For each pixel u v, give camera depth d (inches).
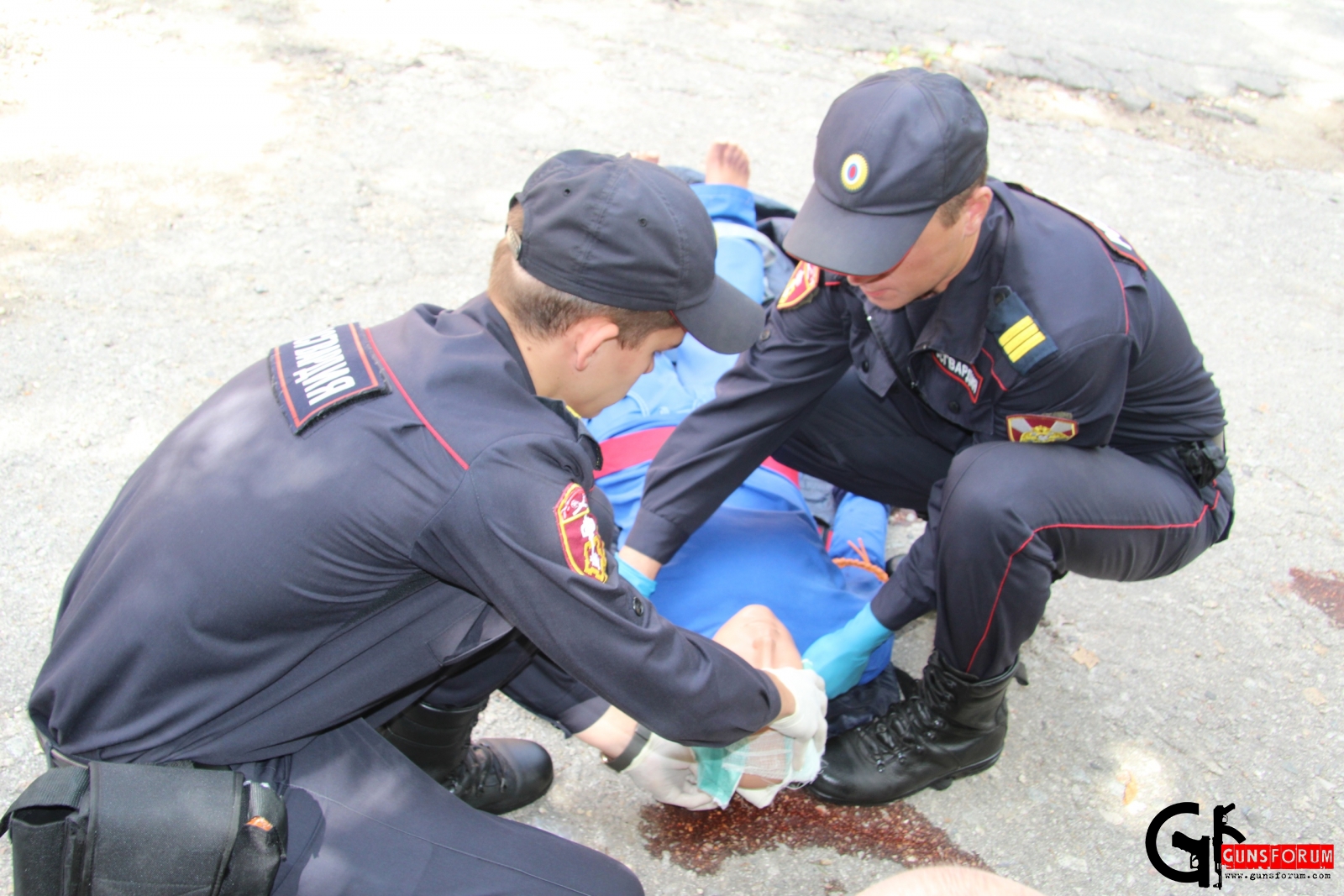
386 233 124.0
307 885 47.6
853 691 83.4
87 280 111.5
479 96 152.0
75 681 46.2
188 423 50.1
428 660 51.0
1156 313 67.7
